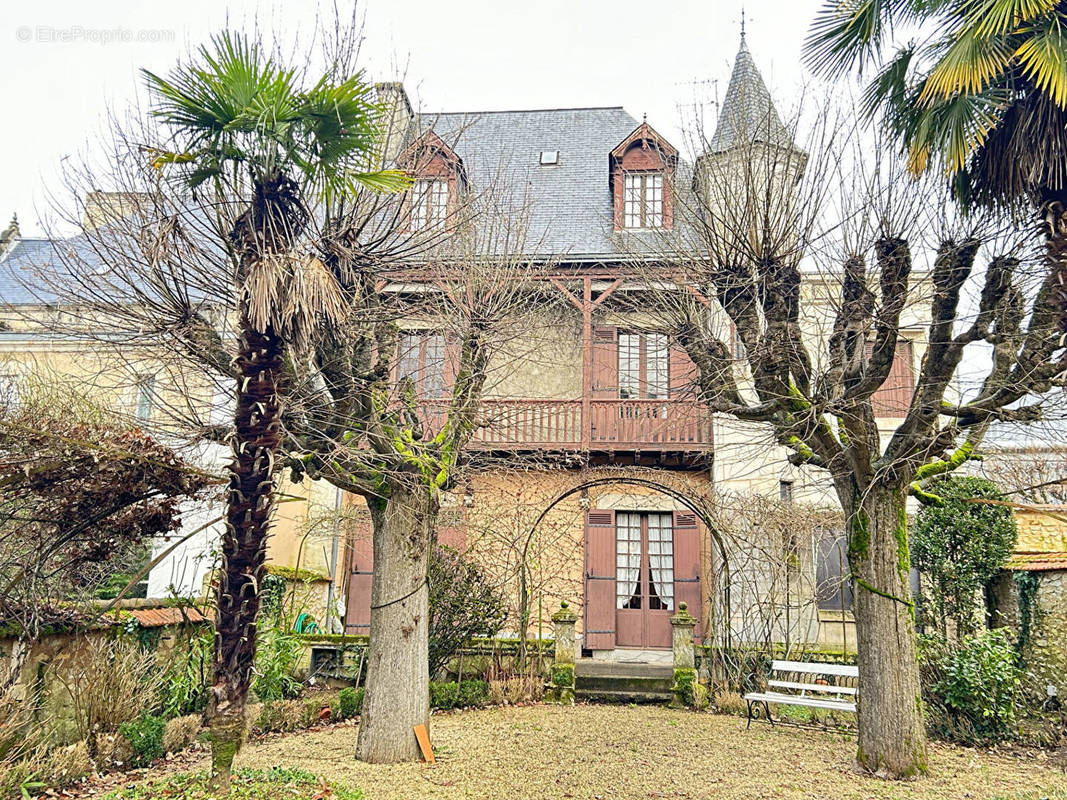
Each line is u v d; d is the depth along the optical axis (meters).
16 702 6.21
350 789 5.88
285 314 5.12
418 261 8.48
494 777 6.82
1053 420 7.05
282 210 5.98
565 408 13.52
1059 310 6.51
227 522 5.18
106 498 6.63
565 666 10.93
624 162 14.47
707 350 8.38
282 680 9.79
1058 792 6.36
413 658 7.48
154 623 8.11
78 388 8.70
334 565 13.52
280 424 5.38
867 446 7.29
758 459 13.25
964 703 8.25
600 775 6.97
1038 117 6.46
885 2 7.47
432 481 7.77
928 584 9.51
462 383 8.40
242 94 5.49
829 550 13.27
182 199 6.86
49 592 7.10
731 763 7.45
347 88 5.61
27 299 13.30
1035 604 8.98
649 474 13.25
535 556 13.15
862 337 7.23
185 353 6.66
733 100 8.64
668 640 13.65
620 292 13.35
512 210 10.78
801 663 9.40
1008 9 5.91
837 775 7.00
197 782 5.21
